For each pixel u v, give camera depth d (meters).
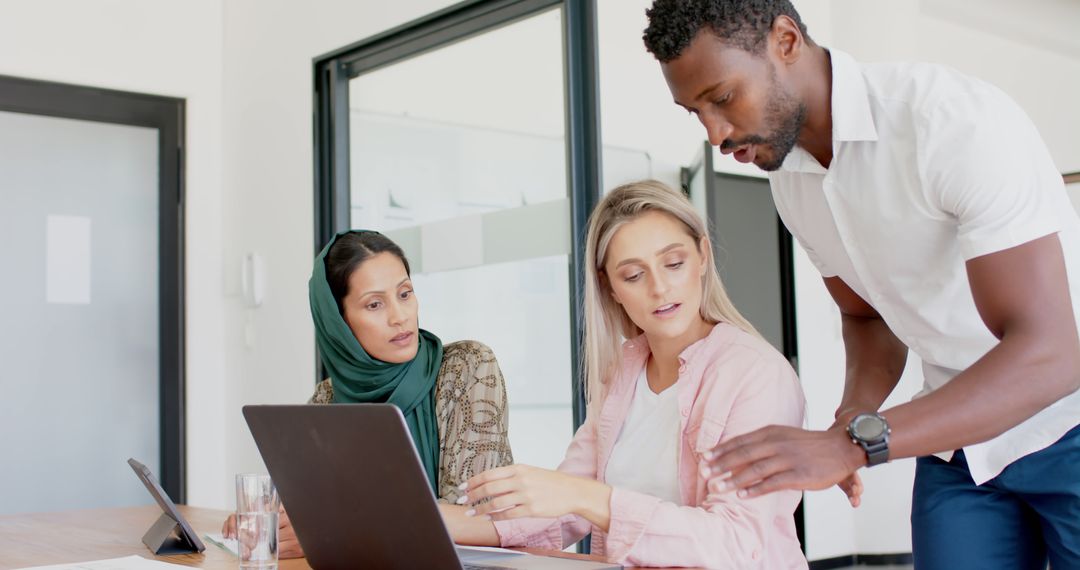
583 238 3.42
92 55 4.61
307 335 4.39
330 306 2.32
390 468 1.24
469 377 2.25
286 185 4.54
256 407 1.44
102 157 4.67
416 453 1.20
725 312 1.75
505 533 1.68
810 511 4.90
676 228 1.67
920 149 1.47
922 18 5.30
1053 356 1.30
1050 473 1.59
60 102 4.55
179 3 4.86
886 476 5.06
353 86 4.36
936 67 1.54
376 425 1.23
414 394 2.26
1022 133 1.45
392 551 1.31
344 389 2.38
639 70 3.70
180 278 4.83
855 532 5.09
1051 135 5.30
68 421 4.53
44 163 4.53
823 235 1.78
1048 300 1.33
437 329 3.98
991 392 1.27
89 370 4.59
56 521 2.31
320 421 1.32
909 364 4.80
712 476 1.21
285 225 4.54
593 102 3.44
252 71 4.78
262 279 4.67
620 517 1.41
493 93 3.74
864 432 1.22
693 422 1.63
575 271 3.42
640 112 3.71
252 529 1.47
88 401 4.58
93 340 4.61
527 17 3.62
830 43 4.86
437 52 3.96
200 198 4.89
